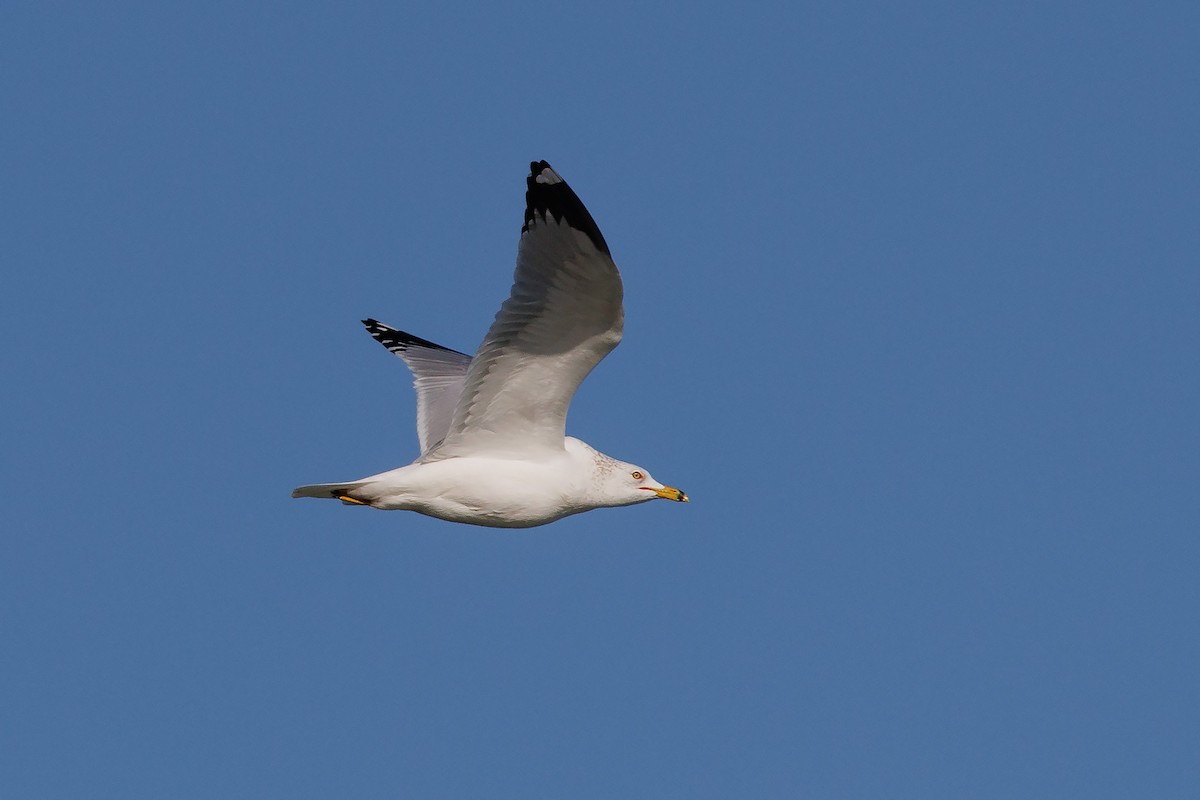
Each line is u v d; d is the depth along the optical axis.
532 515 14.49
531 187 12.47
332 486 14.16
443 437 15.64
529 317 13.23
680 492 15.32
